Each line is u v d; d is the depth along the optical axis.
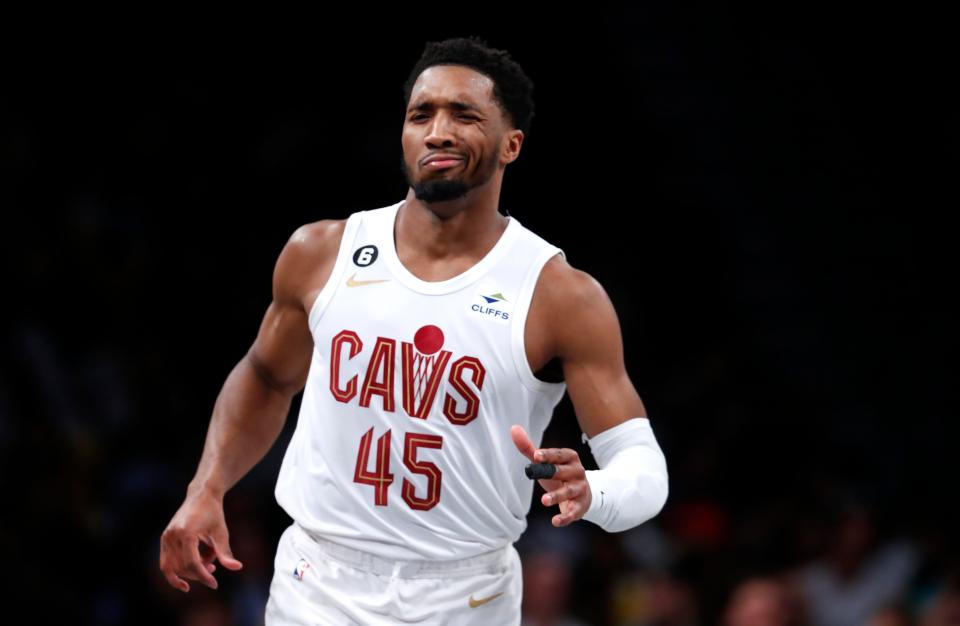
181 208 35.50
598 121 41.97
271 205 36.75
